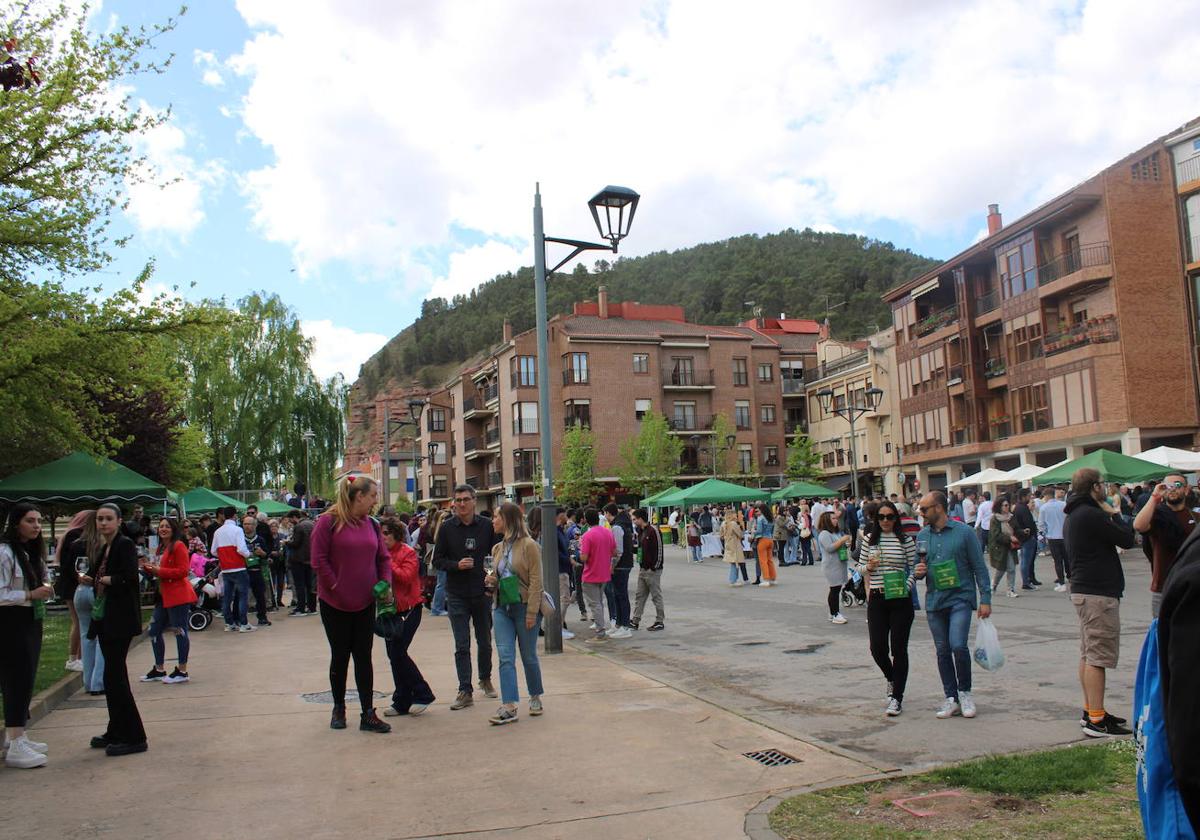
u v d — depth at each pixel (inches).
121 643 250.1
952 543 279.0
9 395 505.0
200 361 1640.0
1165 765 78.7
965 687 277.9
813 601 673.6
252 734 269.7
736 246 6909.5
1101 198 1354.6
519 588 285.6
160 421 1054.4
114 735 248.2
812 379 2549.2
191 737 267.1
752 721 273.0
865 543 295.9
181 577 373.7
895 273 5315.0
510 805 196.7
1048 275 1459.2
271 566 747.4
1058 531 653.3
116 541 251.3
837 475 2365.9
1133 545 246.5
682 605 687.1
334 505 278.2
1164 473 771.4
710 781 211.2
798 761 226.7
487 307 7785.4
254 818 190.7
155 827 185.5
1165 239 1350.9
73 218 518.3
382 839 176.6
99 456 592.1
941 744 247.0
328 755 242.8
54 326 517.7
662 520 2069.4
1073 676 335.6
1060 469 872.3
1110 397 1327.5
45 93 495.8
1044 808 182.9
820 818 181.5
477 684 356.5
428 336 7657.5
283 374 1717.5
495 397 2536.9
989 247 1594.5
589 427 2332.7
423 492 3245.6
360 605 272.1
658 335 2415.1
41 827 185.9
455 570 310.3
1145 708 81.4
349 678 372.5
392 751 246.2
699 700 307.6
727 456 2420.0
